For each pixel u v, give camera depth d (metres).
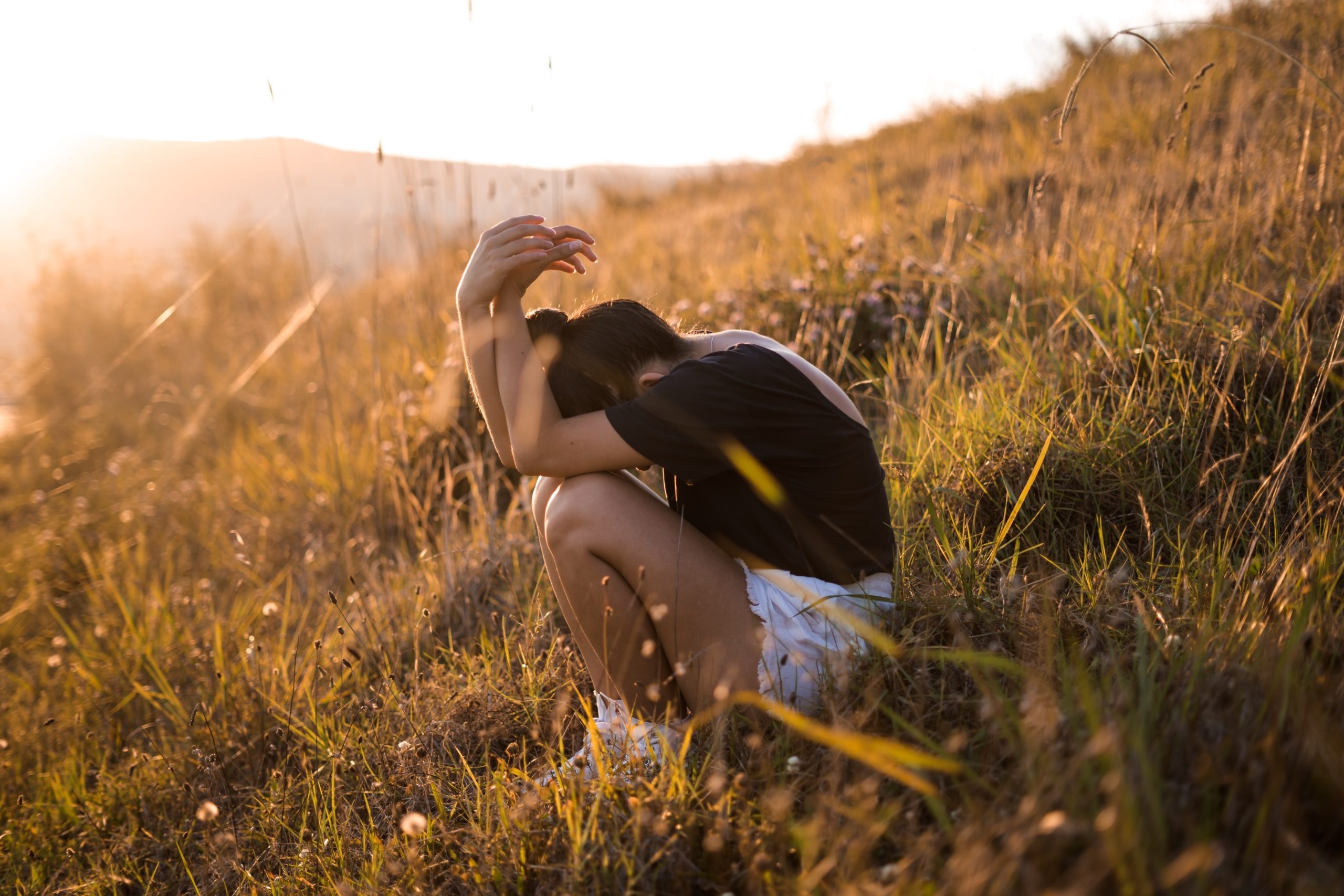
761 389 1.64
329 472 4.07
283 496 4.29
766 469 1.68
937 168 5.74
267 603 3.13
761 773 1.43
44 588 3.91
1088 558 2.02
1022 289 3.29
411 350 4.74
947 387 2.88
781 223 5.53
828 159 5.75
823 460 1.69
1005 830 1.05
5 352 8.71
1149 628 1.51
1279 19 4.63
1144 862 0.91
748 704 1.65
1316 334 2.32
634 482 1.86
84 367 7.91
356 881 1.62
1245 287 2.54
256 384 6.66
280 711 2.29
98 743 2.54
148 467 5.82
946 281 3.41
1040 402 2.47
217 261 8.52
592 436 1.68
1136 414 2.33
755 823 1.36
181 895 1.90
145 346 7.78
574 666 2.14
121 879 1.93
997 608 1.74
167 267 9.03
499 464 3.63
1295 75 3.92
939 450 2.48
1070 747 1.19
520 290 1.92
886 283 3.81
